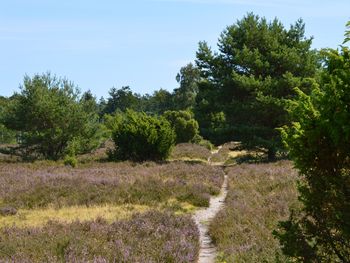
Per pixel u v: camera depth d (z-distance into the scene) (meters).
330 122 5.14
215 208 16.28
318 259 5.36
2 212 14.41
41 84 34.66
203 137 58.50
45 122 34.41
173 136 34.31
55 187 18.08
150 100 160.38
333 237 5.28
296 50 35.53
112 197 16.77
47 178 20.92
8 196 16.67
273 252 8.45
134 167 27.67
